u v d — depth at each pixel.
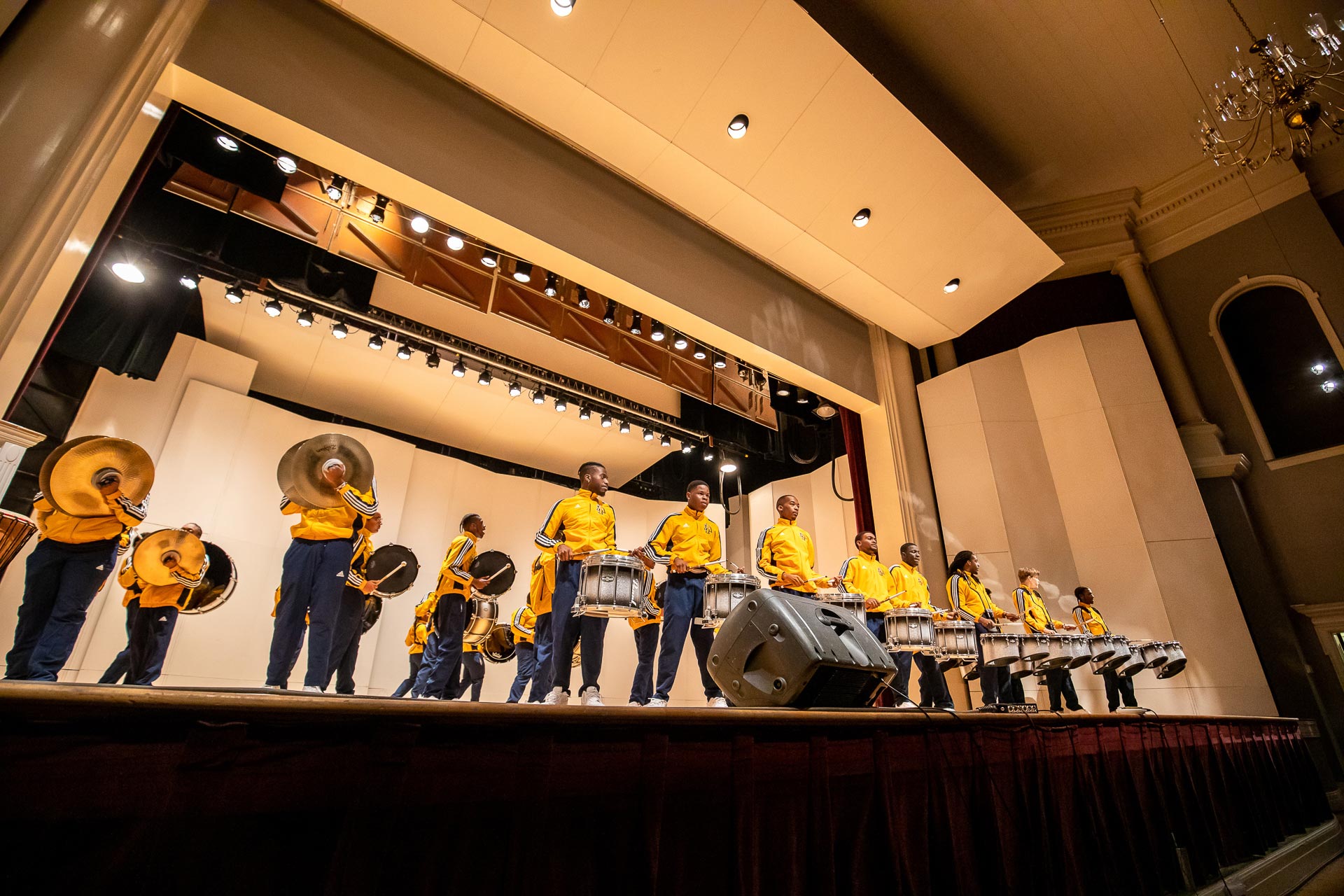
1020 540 8.06
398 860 1.11
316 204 5.75
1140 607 7.53
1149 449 8.01
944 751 2.25
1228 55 7.86
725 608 4.10
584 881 1.33
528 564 9.12
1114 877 2.66
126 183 4.04
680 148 5.88
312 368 7.70
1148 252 9.64
